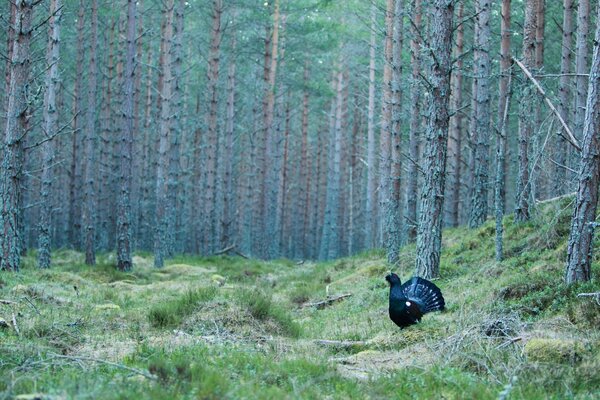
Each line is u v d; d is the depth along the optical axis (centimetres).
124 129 2467
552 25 3080
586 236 1124
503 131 1567
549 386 741
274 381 773
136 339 1099
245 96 5256
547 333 948
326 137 5628
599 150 1109
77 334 1113
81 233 3478
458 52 2706
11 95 1780
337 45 4044
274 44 3662
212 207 3397
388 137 2839
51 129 2266
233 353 909
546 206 1789
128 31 2489
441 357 892
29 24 1777
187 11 3716
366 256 2509
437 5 1575
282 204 5028
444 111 1584
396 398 709
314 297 1833
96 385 661
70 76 4028
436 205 1609
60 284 1791
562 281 1176
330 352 1078
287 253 5672
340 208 5447
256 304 1298
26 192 3080
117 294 1756
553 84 2978
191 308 1308
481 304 1204
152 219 4434
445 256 1934
